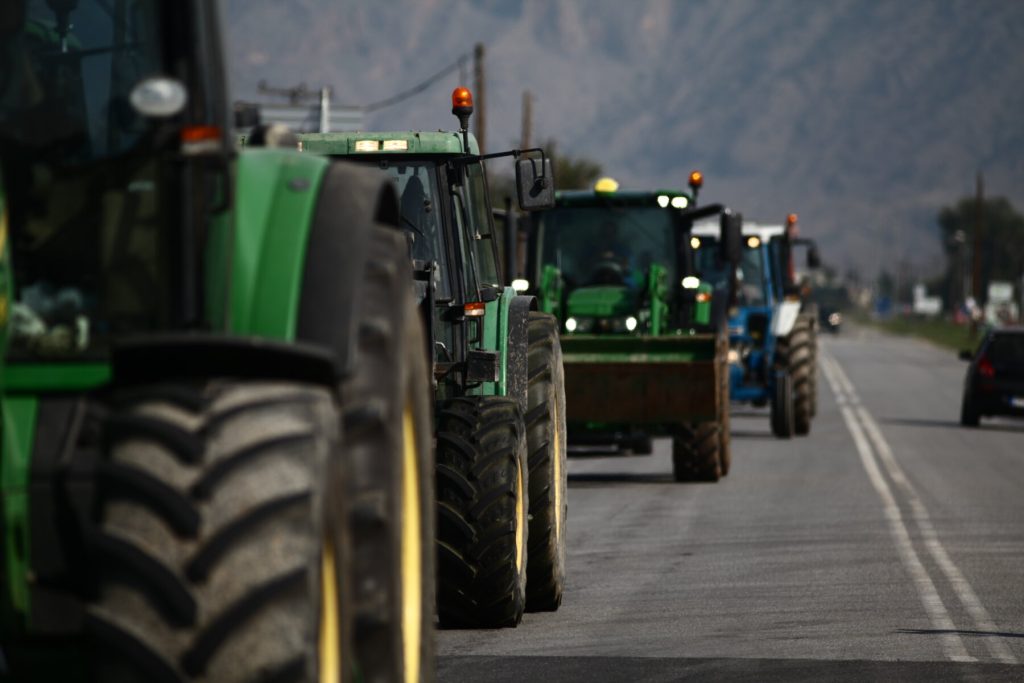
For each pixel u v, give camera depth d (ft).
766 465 275.39
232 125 55.47
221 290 53.31
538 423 126.41
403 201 119.96
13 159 55.26
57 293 53.21
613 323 256.11
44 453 51.11
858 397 522.47
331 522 48.32
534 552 124.57
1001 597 135.54
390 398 55.26
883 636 116.37
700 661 106.11
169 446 46.16
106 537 45.06
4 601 50.90
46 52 62.49
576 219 262.06
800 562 156.56
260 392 48.08
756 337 345.31
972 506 211.82
